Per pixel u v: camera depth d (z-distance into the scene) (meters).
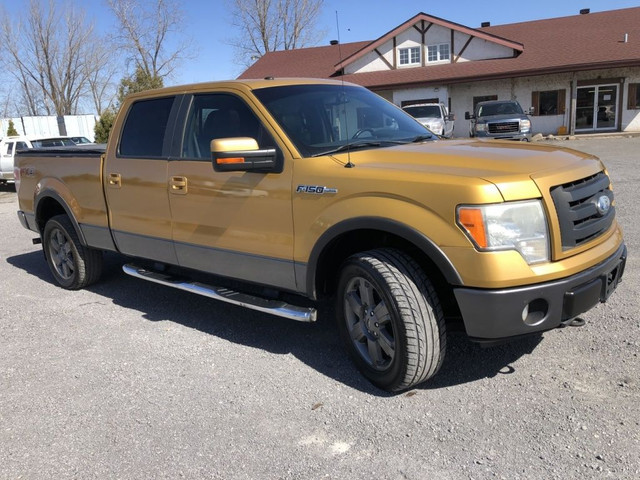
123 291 6.02
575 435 2.98
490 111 19.53
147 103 4.98
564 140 25.47
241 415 3.42
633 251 6.05
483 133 18.56
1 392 3.88
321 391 3.65
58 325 5.11
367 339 3.63
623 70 26.84
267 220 3.95
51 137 18.70
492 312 3.07
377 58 31.78
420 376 3.37
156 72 46.28
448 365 3.88
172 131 4.65
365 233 3.71
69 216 5.76
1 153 18.58
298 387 3.72
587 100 27.95
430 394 3.52
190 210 4.47
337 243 3.71
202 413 3.47
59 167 5.82
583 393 3.38
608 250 3.49
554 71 26.16
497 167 3.27
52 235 6.18
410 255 3.58
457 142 4.16
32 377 4.09
